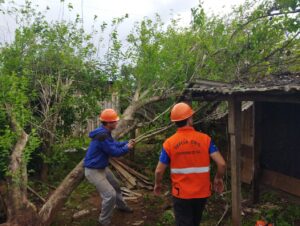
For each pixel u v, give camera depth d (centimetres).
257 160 641
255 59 657
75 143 732
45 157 699
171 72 645
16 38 698
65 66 739
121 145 517
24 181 477
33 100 713
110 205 498
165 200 649
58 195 511
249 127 691
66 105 742
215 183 392
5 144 480
